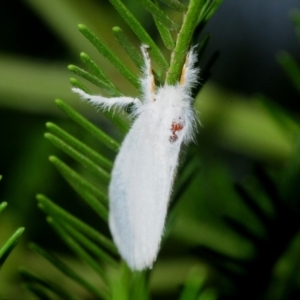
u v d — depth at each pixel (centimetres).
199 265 16
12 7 19
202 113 18
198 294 13
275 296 14
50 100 18
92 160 13
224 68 20
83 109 18
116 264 14
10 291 15
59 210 13
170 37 13
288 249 14
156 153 14
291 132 15
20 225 17
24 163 17
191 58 13
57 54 18
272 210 15
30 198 17
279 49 20
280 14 20
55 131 13
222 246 15
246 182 15
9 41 19
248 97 19
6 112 18
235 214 15
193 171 14
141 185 14
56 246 17
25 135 18
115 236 13
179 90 13
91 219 17
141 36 13
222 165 16
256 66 20
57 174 17
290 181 14
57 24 18
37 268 16
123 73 13
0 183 17
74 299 13
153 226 13
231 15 20
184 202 15
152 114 14
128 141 13
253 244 14
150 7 12
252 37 20
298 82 15
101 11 18
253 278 14
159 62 13
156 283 16
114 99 13
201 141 18
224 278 14
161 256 17
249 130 17
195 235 15
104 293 13
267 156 18
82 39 18
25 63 18
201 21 13
